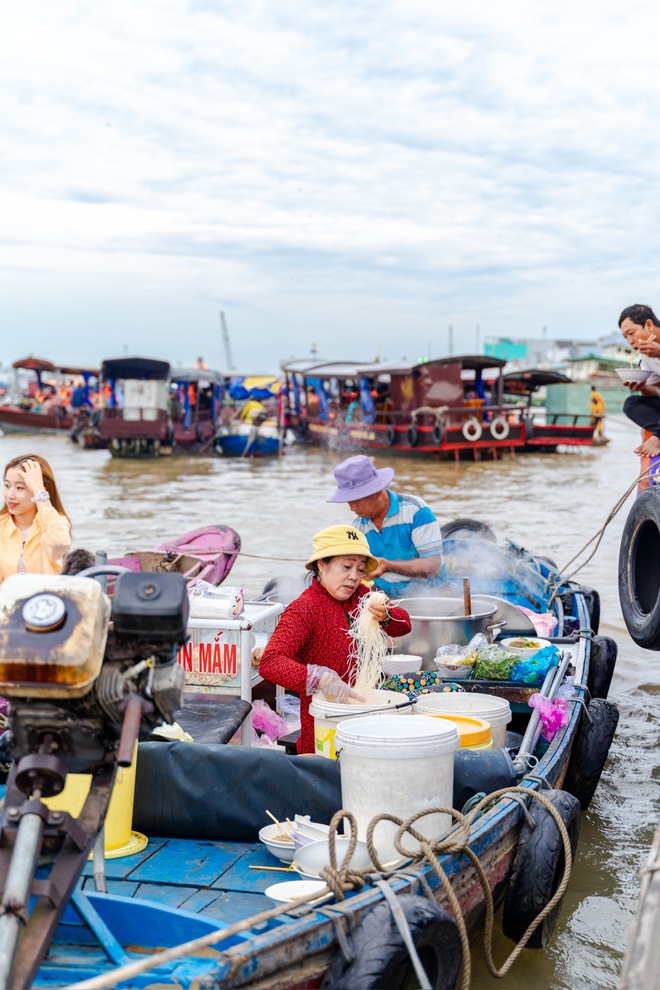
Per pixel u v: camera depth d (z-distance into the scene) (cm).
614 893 540
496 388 4000
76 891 354
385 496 683
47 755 312
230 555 895
